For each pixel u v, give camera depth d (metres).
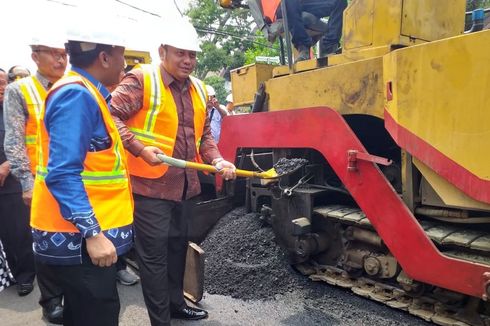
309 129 3.08
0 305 3.35
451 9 3.19
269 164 3.83
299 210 3.20
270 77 4.23
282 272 3.38
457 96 2.22
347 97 2.97
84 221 1.58
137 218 2.54
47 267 1.83
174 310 2.85
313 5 4.19
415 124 2.41
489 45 2.09
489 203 2.13
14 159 2.91
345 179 2.87
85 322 1.85
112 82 1.90
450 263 2.38
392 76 2.53
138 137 2.49
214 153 2.87
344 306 2.96
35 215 1.76
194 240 3.83
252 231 3.69
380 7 2.93
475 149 2.18
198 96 2.73
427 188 2.58
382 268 2.88
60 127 1.59
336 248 3.29
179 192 2.61
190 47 2.44
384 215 2.67
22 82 3.00
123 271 3.61
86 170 1.73
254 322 2.81
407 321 2.71
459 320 2.54
